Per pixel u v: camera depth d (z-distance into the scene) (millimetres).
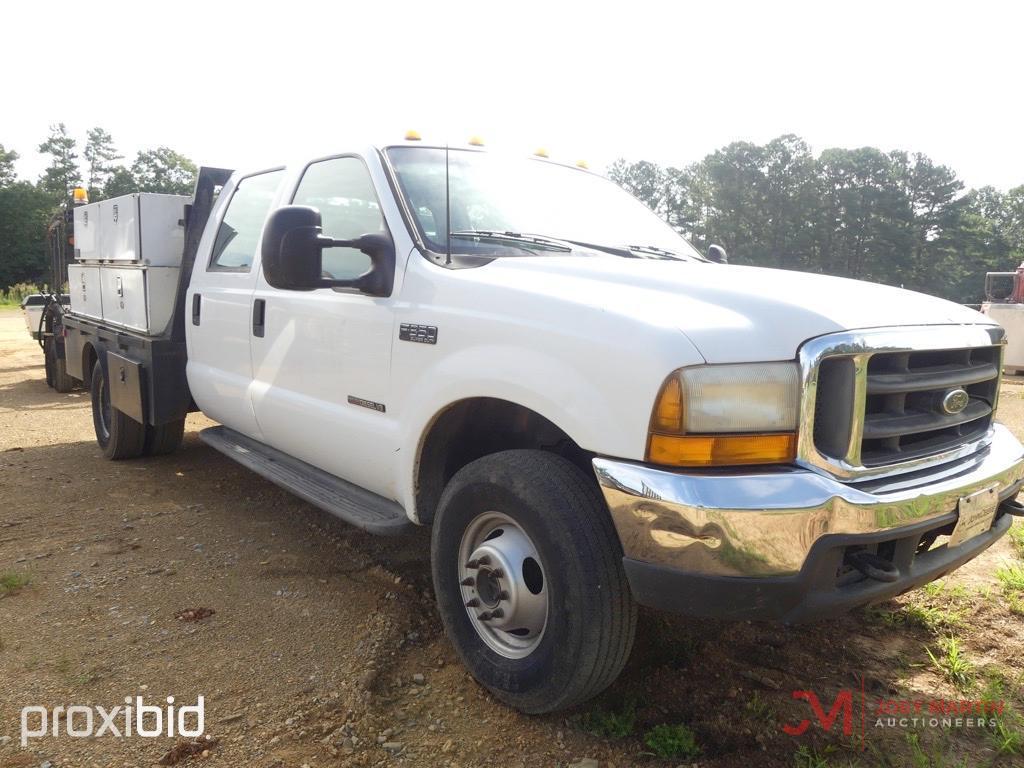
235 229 4602
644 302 2457
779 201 80125
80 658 3020
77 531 4445
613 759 2459
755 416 2211
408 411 3053
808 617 2221
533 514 2480
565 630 2410
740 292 2461
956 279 83000
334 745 2502
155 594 3609
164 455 6230
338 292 3488
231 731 2562
